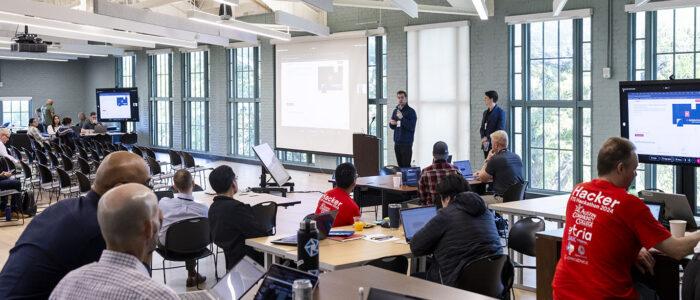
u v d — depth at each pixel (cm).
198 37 1327
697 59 841
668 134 541
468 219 378
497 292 372
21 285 224
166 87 1839
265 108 1486
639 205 293
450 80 1111
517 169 683
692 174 534
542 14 970
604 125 925
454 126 1112
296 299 196
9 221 892
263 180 912
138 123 1942
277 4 1198
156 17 997
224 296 248
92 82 2172
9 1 845
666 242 289
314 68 1343
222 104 1633
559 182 1002
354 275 266
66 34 1247
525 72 1020
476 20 1066
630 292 299
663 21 867
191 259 535
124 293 173
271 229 596
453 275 366
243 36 1291
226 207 491
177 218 531
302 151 1390
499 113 929
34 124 1650
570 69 973
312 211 939
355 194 784
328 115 1323
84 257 233
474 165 1088
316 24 1194
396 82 1200
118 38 1234
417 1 1141
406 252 402
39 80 2150
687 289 303
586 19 945
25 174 1030
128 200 183
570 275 311
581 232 306
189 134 1775
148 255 191
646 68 880
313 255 276
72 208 236
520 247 468
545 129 1011
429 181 602
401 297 211
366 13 1234
